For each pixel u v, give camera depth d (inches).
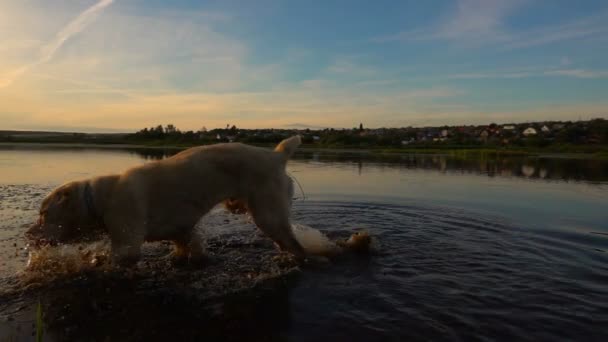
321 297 159.0
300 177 561.3
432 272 187.3
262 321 138.9
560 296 159.8
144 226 184.5
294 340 126.4
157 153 1093.1
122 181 185.6
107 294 162.4
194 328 134.3
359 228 270.2
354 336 128.7
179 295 161.8
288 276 183.3
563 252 216.4
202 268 194.7
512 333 131.2
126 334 130.4
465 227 272.8
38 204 321.1
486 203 361.7
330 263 200.8
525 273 185.2
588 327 135.6
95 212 186.1
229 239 241.4
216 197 197.9
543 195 411.2
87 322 138.6
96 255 197.0
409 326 135.2
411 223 284.2
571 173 671.8
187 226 195.0
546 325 136.6
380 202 361.7
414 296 159.5
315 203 354.9
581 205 353.7
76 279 176.1
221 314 144.6
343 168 721.0
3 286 167.2
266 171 204.4
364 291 164.7
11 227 251.1
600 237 245.1
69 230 189.0
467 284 172.1
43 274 179.0
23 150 1227.2
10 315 143.0
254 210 205.0
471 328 134.2
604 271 187.9
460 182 522.0
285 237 206.7
